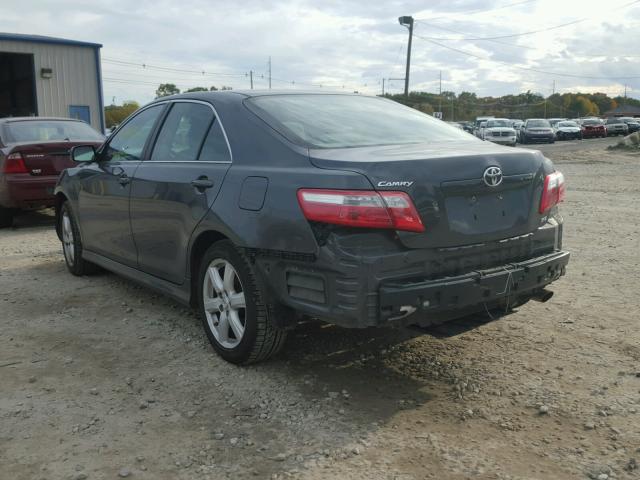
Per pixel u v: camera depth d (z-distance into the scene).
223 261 3.82
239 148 3.81
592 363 3.90
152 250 4.59
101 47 24.64
